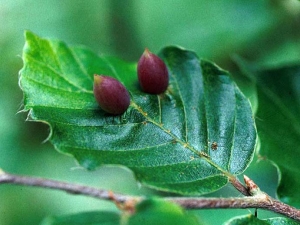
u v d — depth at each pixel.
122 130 0.14
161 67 0.15
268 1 0.26
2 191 0.27
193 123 0.15
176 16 0.31
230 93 0.15
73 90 0.15
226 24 0.28
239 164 0.14
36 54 0.15
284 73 0.17
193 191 0.14
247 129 0.15
